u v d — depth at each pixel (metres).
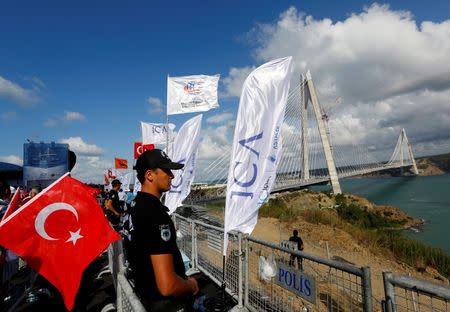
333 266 2.93
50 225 2.71
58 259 2.67
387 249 13.38
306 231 15.34
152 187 2.00
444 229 26.50
